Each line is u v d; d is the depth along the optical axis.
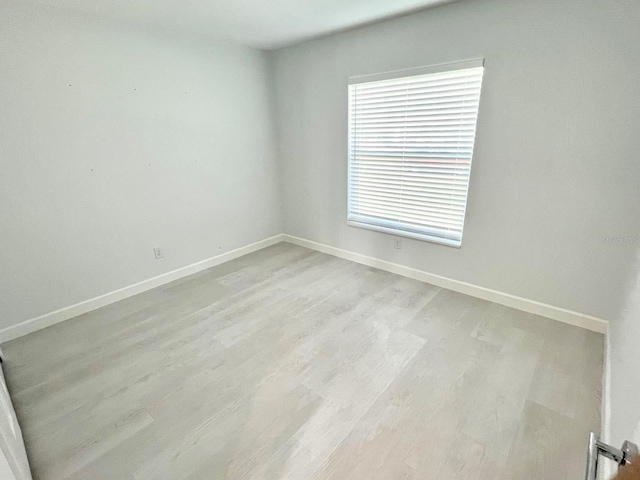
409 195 2.96
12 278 2.27
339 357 2.03
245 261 3.64
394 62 2.66
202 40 2.97
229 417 1.62
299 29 2.75
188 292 2.94
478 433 1.50
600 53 1.85
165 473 1.36
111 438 1.52
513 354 2.02
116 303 2.78
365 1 2.16
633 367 1.25
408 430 1.53
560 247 2.23
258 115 3.61
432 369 1.91
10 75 2.07
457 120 2.49
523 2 2.00
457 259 2.77
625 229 1.96
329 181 3.52
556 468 1.34
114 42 2.46
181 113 2.96
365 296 2.78
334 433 1.52
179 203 3.12
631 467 0.40
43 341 2.26
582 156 2.02
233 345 2.17
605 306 2.14
